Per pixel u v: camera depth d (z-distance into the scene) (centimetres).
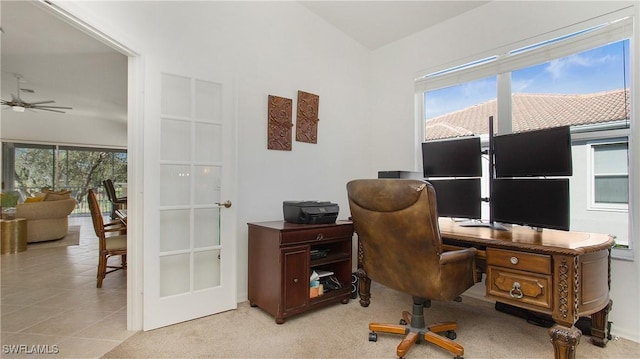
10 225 429
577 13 229
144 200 203
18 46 338
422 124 332
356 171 355
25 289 281
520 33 257
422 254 164
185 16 224
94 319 218
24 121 696
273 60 281
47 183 732
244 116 261
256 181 268
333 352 180
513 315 234
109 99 586
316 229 238
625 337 201
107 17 178
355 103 356
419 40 328
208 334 199
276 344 188
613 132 219
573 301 146
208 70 234
